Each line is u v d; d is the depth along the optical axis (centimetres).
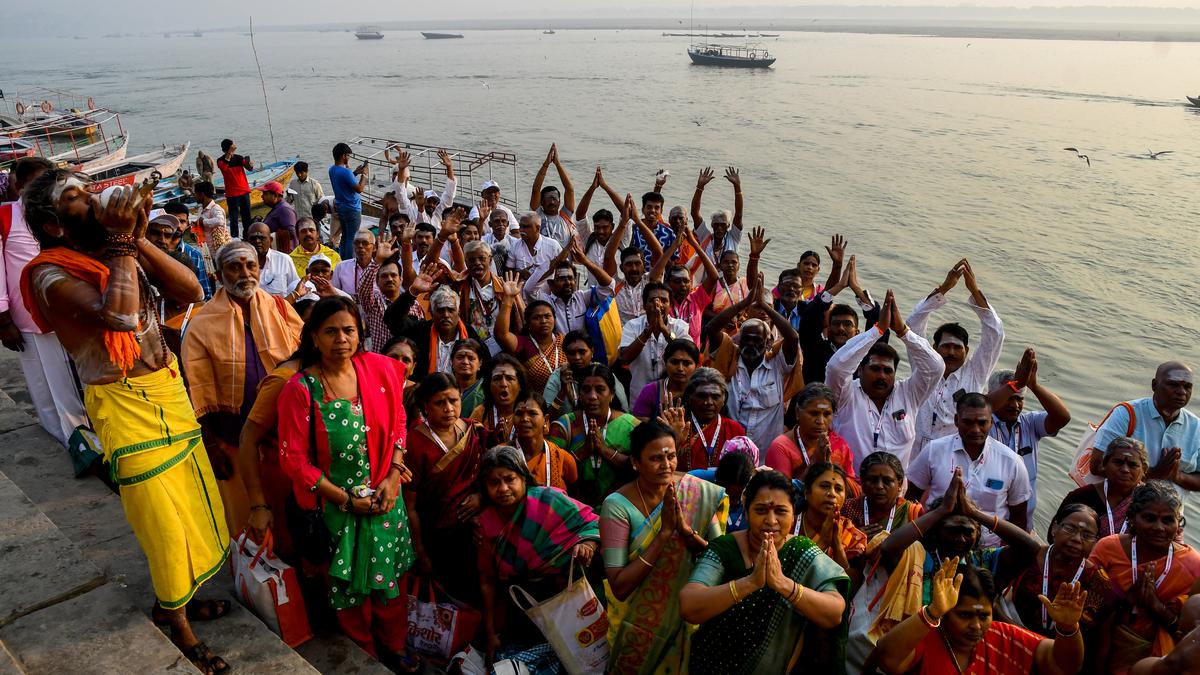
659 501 441
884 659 421
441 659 493
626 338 782
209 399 464
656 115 5703
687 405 607
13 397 660
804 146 4219
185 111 6300
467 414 618
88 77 11688
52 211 354
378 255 794
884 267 2148
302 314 555
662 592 420
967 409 586
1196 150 4141
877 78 9512
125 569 461
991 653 421
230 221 1641
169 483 391
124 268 357
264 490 474
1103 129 4962
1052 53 17912
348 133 4847
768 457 574
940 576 401
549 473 540
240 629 428
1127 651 462
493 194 1270
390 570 444
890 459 504
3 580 419
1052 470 1156
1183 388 607
